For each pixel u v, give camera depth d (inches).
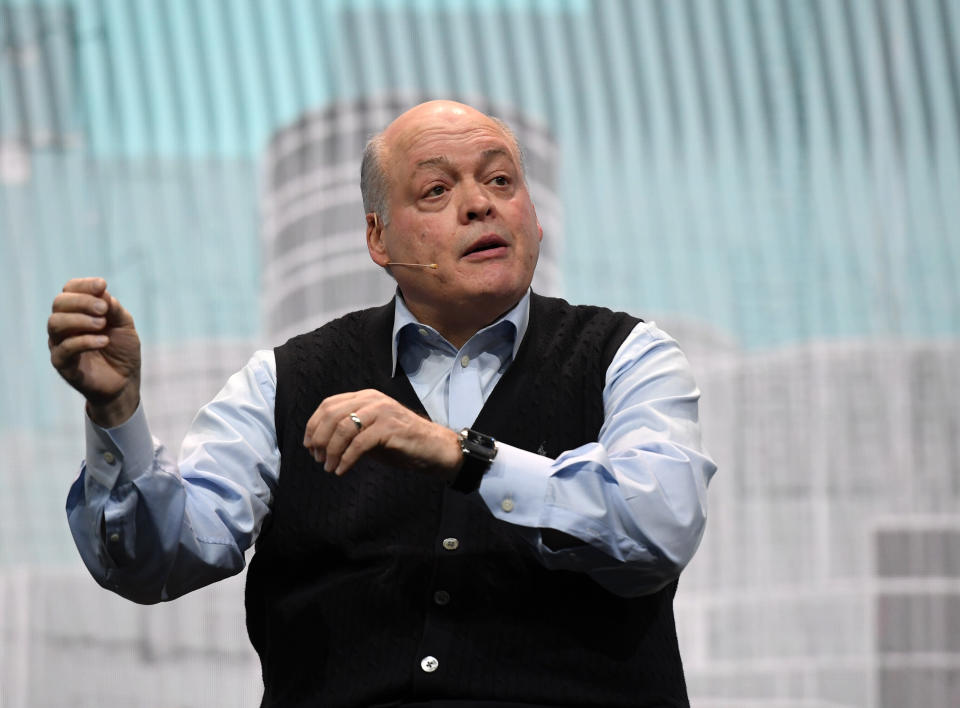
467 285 215.2
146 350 539.5
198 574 203.0
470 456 185.5
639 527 188.4
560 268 562.9
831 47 589.9
